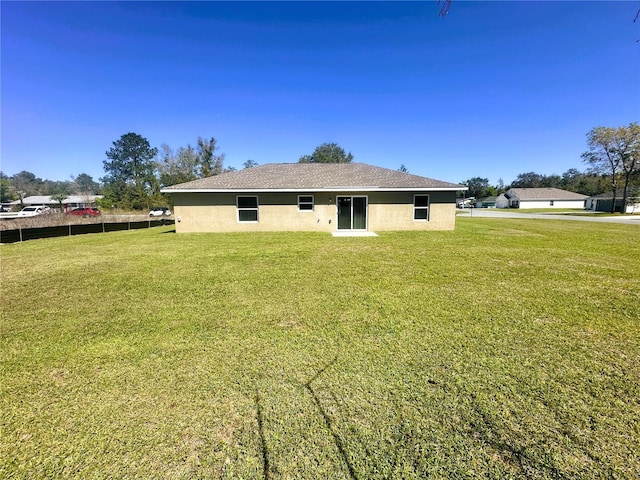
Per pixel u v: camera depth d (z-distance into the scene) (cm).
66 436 220
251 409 245
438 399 254
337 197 1520
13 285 600
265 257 854
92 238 1366
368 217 1528
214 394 263
